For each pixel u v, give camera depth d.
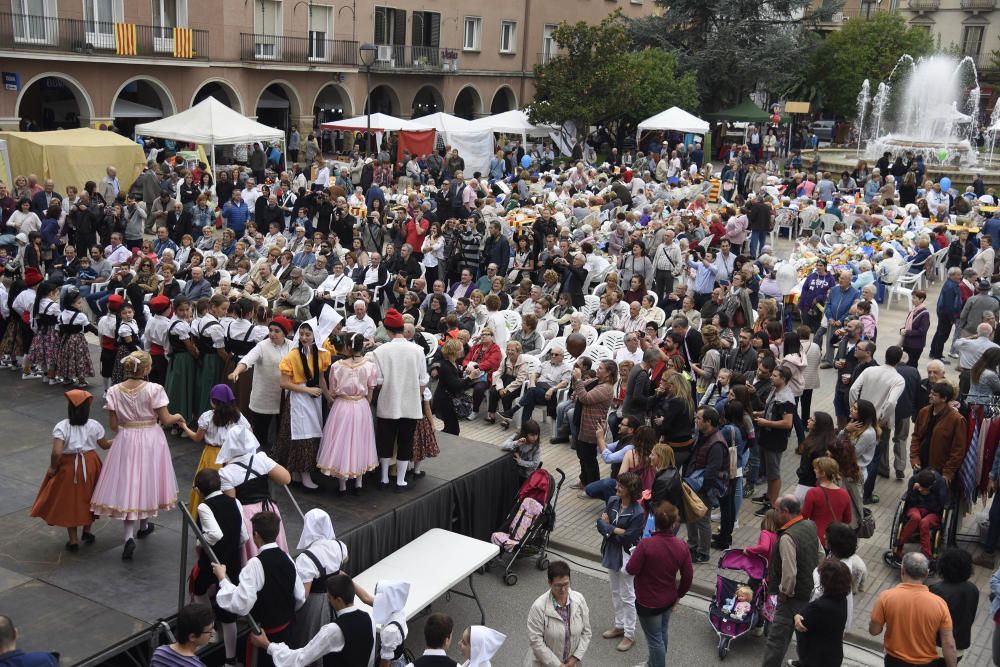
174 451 9.62
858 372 11.20
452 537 8.49
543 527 9.33
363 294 14.73
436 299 15.12
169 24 32.16
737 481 9.47
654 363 10.54
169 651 5.66
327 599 6.71
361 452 8.41
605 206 22.64
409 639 8.02
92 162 22.92
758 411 9.97
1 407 10.73
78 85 29.67
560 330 14.54
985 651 7.93
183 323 9.98
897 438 11.07
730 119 42.28
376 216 20.20
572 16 49.00
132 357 7.40
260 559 6.29
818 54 51.94
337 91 40.06
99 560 7.37
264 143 33.50
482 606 8.59
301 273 15.05
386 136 36.34
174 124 25.91
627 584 7.88
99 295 15.37
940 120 48.47
